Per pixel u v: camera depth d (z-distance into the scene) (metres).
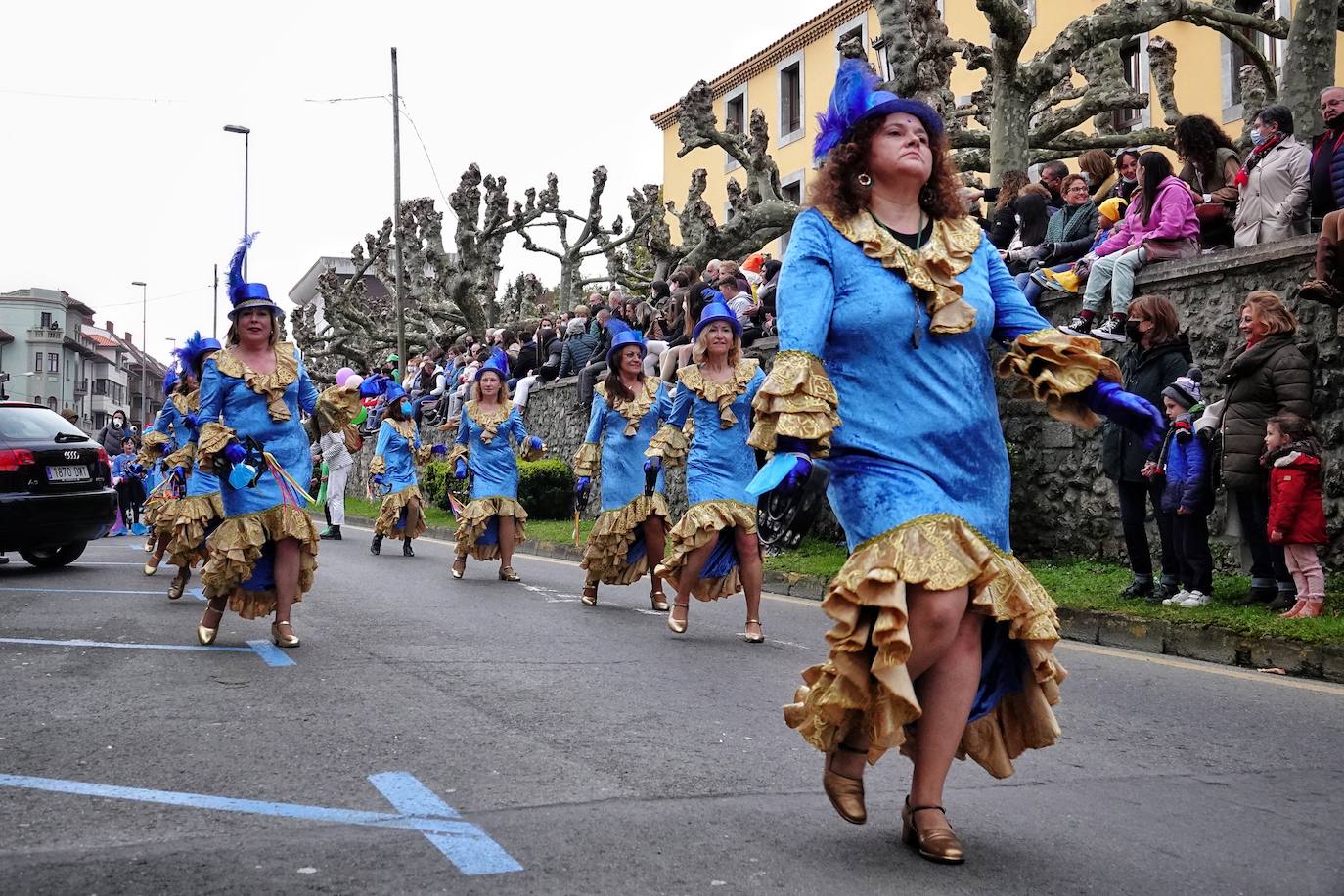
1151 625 7.69
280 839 3.42
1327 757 4.77
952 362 3.38
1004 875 3.22
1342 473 8.52
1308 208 9.22
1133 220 10.36
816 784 4.18
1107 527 10.52
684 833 3.54
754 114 20.70
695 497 8.02
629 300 19.30
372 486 31.30
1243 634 7.10
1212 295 9.60
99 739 4.64
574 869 3.20
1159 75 18.61
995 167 14.19
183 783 4.02
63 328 99.56
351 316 42.16
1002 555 3.33
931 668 3.27
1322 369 8.72
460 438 11.77
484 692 5.74
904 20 15.34
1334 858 3.46
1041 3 25.50
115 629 7.79
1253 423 7.77
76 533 12.00
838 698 3.17
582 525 18.27
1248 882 3.23
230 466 6.69
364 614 8.66
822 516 13.59
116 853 3.29
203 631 7.12
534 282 37.31
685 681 6.19
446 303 34.22
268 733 4.79
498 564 13.78
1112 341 10.08
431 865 3.21
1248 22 15.04
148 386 128.75
